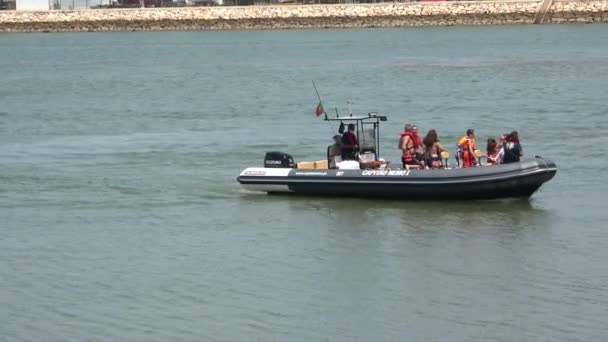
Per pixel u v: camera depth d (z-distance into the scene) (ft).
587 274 84.33
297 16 560.20
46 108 210.79
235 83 263.49
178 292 81.71
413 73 278.87
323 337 72.54
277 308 77.97
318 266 87.86
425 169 106.42
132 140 158.92
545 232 96.63
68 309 78.38
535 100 201.36
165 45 453.58
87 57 390.83
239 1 614.75
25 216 107.45
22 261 90.94
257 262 89.25
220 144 151.84
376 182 107.65
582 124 163.73
